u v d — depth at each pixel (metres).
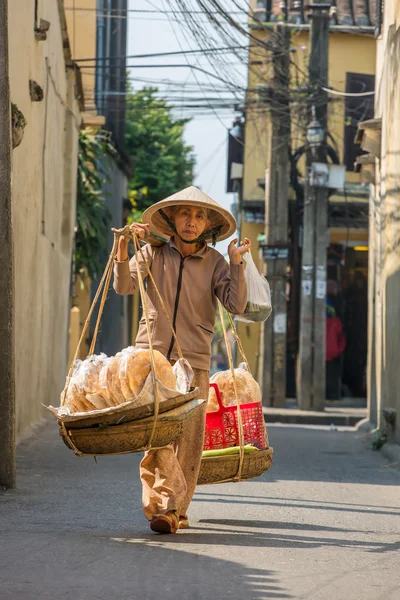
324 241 35.38
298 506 12.07
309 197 35.34
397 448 19.22
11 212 12.22
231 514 11.09
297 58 42.41
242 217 46.12
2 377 12.23
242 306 9.42
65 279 28.23
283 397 36.53
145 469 9.38
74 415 8.55
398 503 12.77
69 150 27.70
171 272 9.56
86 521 10.02
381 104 25.77
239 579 7.28
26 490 12.34
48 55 21.62
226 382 10.69
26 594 6.54
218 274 9.60
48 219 22.78
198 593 6.75
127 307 52.56
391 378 21.58
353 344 47.06
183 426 9.05
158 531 9.26
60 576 7.14
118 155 45.56
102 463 16.23
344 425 33.47
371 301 28.95
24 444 18.08
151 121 58.97
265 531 9.87
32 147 18.92
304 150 36.00
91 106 38.12
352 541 9.45
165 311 9.22
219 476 10.25
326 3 34.41
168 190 58.66
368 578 7.59
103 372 8.77
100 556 7.94
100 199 34.78
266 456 10.54
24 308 18.59
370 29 43.72
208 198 9.44
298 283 39.81
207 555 8.20
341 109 44.66
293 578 7.42
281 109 35.12
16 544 8.38
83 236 33.44
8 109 12.16
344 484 14.84
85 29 37.75
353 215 45.22
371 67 44.88
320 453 20.70
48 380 24.16
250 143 46.03
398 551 8.92
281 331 36.47
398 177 20.78
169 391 8.69
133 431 8.62
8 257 12.13
